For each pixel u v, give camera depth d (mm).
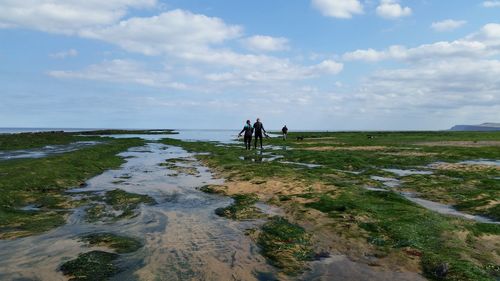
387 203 14742
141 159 36438
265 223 12578
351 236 11047
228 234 11477
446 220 12328
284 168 25109
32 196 17031
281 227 11883
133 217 13570
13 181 18781
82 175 23453
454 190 18328
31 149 46688
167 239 11000
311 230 11867
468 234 11125
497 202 15258
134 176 24219
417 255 9547
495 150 39812
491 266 8984
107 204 15703
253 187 19078
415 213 13086
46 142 60844
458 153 37156
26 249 10117
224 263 9156
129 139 75938
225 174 24125
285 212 14195
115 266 8930
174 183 21297
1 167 23250
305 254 9781
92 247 10266
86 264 8906
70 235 11398
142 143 64875
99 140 71375
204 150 47469
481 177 22562
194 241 10812
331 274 8555
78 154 32906
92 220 13180
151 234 11508
